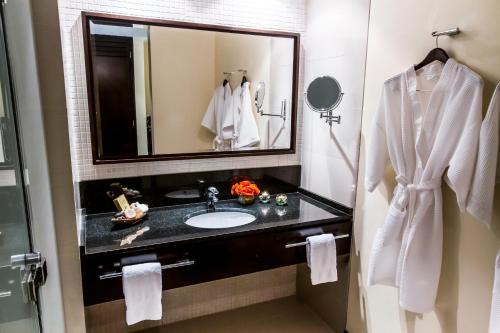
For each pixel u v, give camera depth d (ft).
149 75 6.25
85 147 5.96
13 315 3.28
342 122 6.61
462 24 4.41
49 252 4.26
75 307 4.52
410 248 4.87
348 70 6.38
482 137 4.05
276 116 7.48
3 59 3.19
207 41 6.61
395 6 5.36
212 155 6.96
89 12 5.64
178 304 7.45
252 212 6.57
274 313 7.89
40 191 4.09
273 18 7.09
